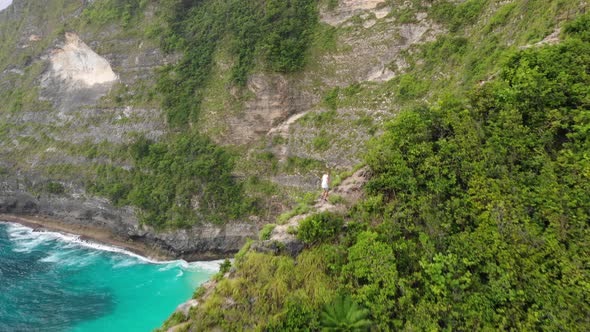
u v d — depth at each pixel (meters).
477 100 14.25
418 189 12.68
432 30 36.97
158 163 44.00
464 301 10.04
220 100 45.56
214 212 40.38
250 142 43.91
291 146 41.28
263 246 12.91
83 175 47.94
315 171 38.06
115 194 44.00
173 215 40.62
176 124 46.00
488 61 25.12
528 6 24.62
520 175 11.40
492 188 11.43
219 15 49.66
